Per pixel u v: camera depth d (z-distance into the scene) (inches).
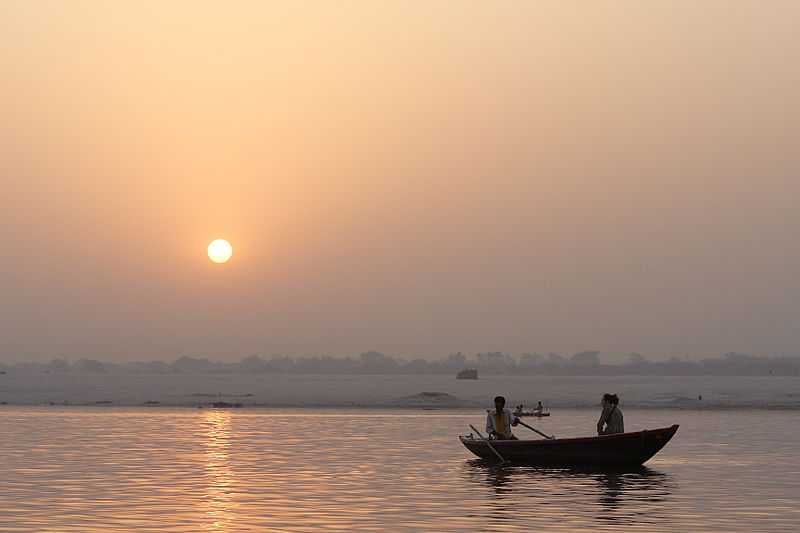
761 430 2468.0
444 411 3917.3
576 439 1446.9
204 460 1514.5
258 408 4266.7
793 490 1147.3
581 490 1141.1
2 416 3203.7
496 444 1502.2
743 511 970.1
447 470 1375.5
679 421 2984.7
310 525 873.5
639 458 1427.2
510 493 1111.6
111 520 894.4
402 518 918.4
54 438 2031.3
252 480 1234.0
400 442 1958.7
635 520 910.4
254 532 833.5
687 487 1176.8
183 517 915.4
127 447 1781.5
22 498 1046.4
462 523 889.5
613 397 1499.8
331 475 1300.4
